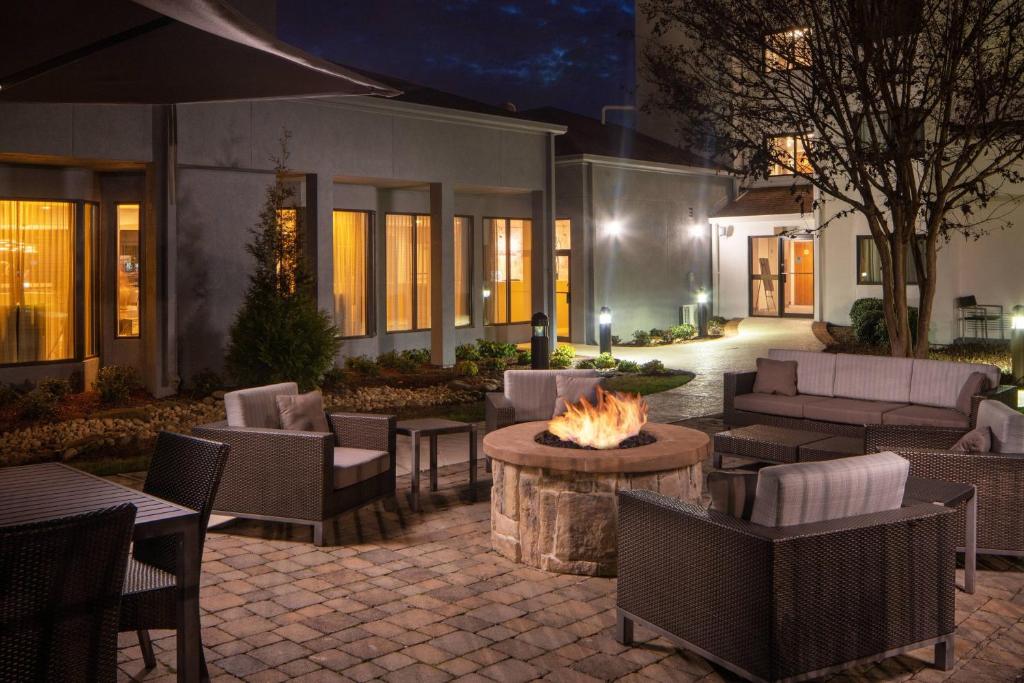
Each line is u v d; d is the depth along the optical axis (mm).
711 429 10742
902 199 10844
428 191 18391
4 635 2701
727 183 24922
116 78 5719
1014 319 13789
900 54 11461
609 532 5645
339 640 4621
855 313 19984
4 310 12016
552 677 4191
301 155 14219
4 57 5262
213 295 13367
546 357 13945
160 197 12664
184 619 3723
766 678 3807
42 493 4027
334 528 6727
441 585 5473
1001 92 10484
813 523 4027
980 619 4938
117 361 13312
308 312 12867
